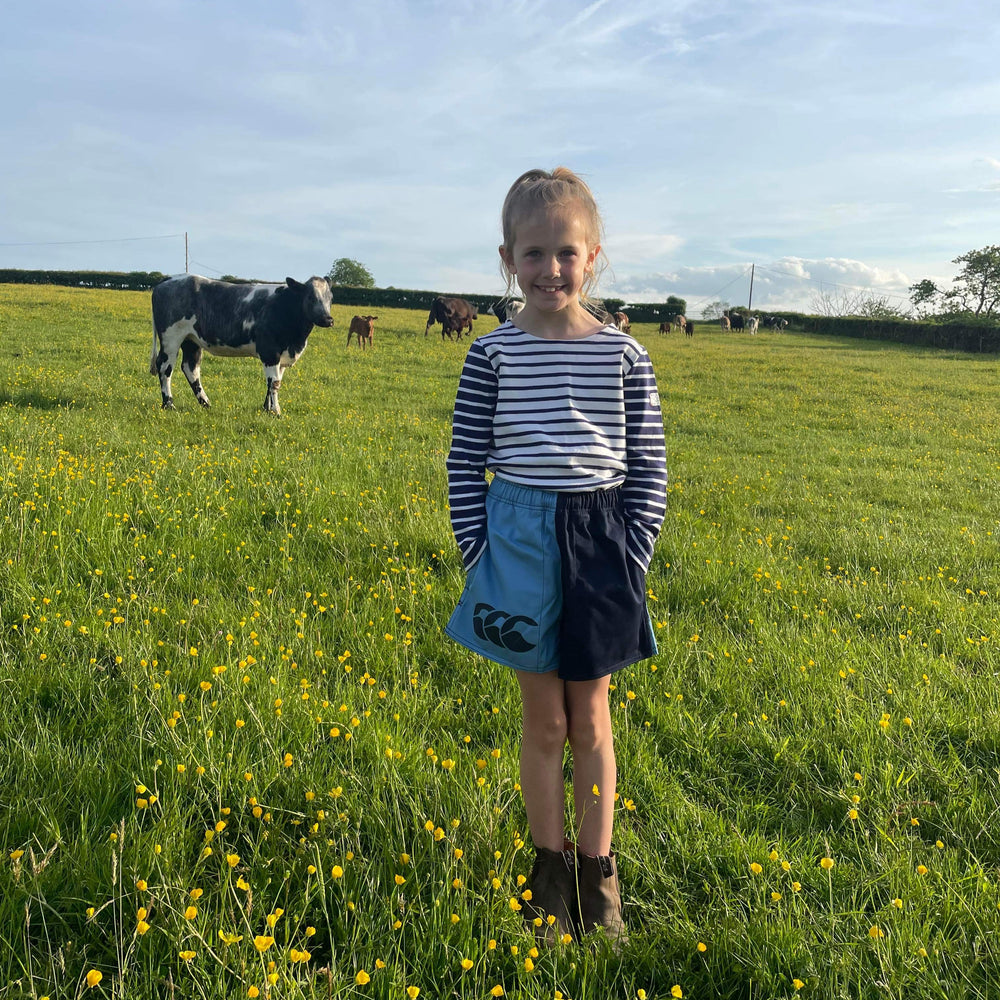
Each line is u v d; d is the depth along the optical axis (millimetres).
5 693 2650
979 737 2863
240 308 10336
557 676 1823
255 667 2904
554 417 1772
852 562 5441
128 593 3656
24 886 1749
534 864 1936
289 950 1609
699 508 6812
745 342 40375
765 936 1802
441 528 4902
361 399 13266
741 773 2658
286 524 4883
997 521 7203
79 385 11289
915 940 1781
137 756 2307
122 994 1516
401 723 2643
